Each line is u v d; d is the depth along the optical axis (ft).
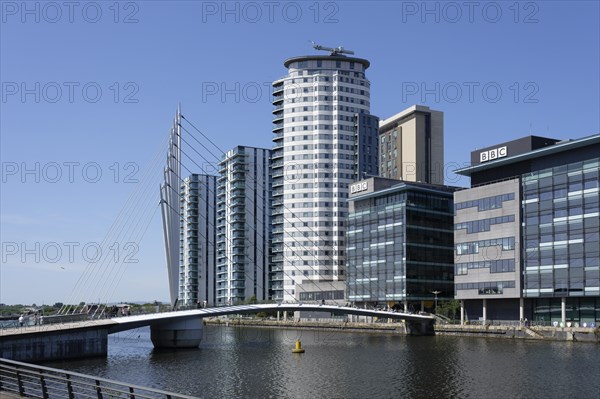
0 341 268.21
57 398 177.99
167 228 396.16
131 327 345.10
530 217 443.32
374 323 540.52
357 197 608.60
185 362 295.48
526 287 441.68
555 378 230.48
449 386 219.00
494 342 390.01
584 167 411.54
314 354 334.03
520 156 449.06
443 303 516.32
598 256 399.44
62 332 293.64
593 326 395.96
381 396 203.41
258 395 206.28
